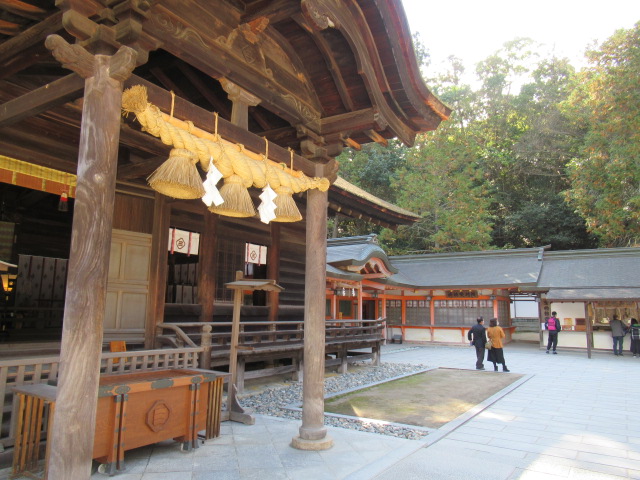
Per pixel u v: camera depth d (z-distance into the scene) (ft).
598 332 60.39
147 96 10.14
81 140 8.94
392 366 41.09
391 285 64.13
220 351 24.31
